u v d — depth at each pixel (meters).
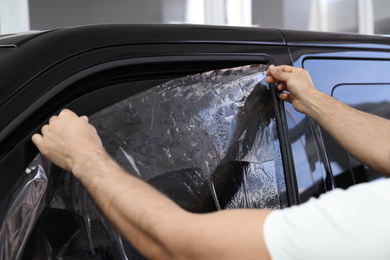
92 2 5.08
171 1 5.45
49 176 0.96
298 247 0.78
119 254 1.02
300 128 1.29
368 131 1.17
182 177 1.11
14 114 0.92
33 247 0.94
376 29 6.91
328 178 1.29
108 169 0.91
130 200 0.87
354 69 1.44
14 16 4.64
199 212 1.11
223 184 1.16
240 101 1.22
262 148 1.23
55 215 0.96
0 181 0.91
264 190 1.21
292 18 6.23
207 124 1.16
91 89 1.03
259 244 0.80
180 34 1.17
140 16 5.33
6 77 0.94
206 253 0.82
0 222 0.91
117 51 1.07
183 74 1.16
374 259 0.76
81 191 1.00
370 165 1.16
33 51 0.99
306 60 1.36
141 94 1.09
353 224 0.77
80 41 1.04
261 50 1.29
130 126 1.06
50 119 0.97
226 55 1.22
